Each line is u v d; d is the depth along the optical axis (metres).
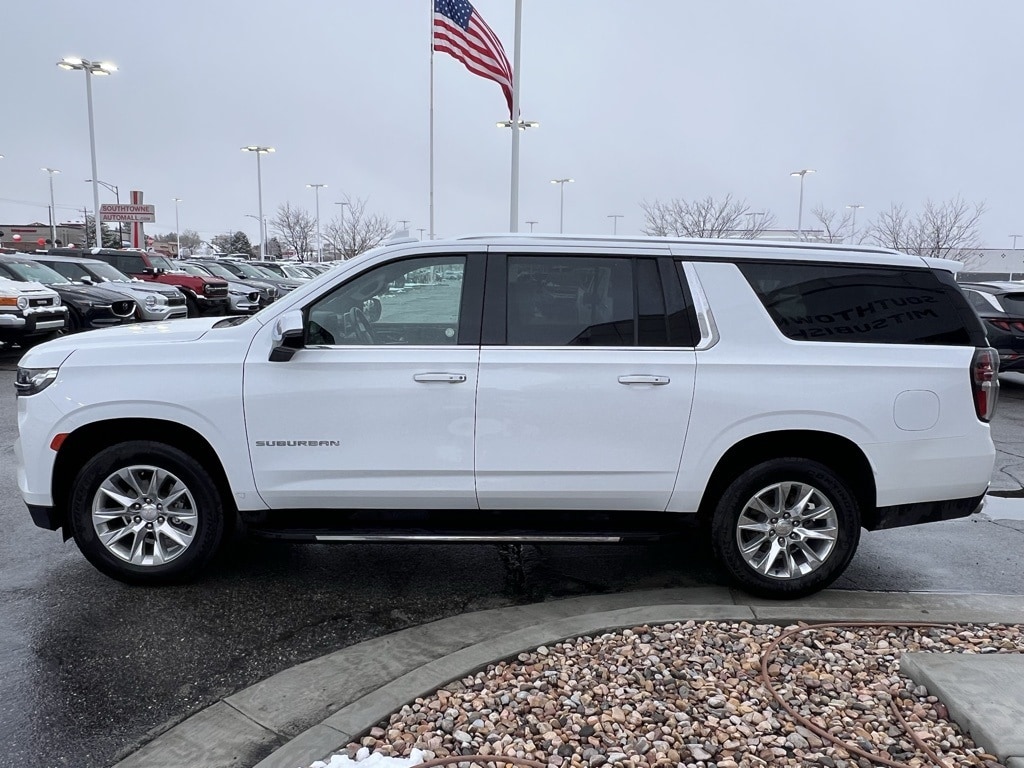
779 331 4.07
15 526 5.29
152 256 22.27
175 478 4.15
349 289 4.09
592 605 4.20
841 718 3.01
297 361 3.99
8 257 15.11
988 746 2.78
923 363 4.07
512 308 4.07
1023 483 6.98
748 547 4.19
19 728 3.04
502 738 2.85
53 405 4.02
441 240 4.14
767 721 2.98
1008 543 5.39
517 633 3.65
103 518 4.18
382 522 4.22
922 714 3.03
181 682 3.40
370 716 2.97
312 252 72.25
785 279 4.14
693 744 2.83
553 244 4.10
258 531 4.18
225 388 4.00
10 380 11.23
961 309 4.18
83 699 3.25
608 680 3.27
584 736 2.87
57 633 3.80
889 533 5.60
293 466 4.05
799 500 4.16
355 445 4.03
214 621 3.97
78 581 4.40
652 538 4.20
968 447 4.12
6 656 3.57
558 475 4.07
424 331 4.08
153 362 4.03
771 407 4.00
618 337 4.06
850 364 4.03
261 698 3.26
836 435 4.06
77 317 14.91
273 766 2.70
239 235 87.25
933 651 3.56
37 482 4.08
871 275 4.17
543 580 4.60
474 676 3.29
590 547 5.16
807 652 3.51
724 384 4.00
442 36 16.92
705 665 3.39
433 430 4.02
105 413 4.01
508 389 3.98
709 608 3.95
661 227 38.50
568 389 3.99
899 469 4.09
